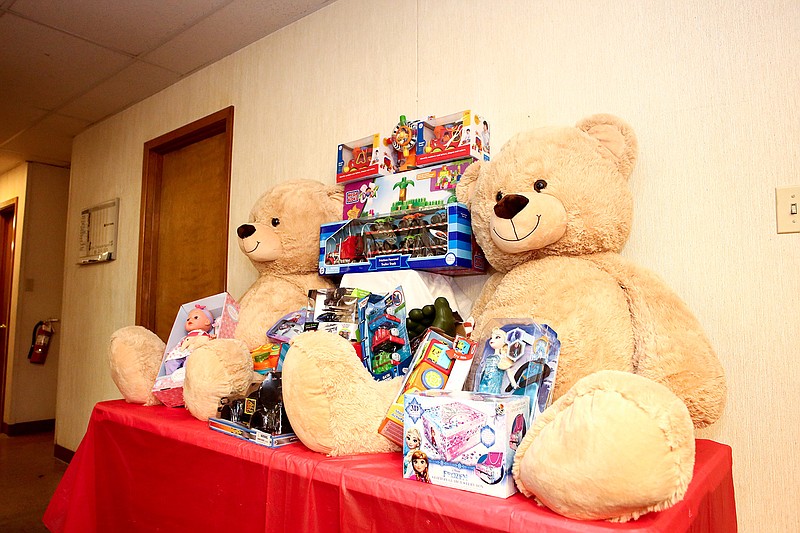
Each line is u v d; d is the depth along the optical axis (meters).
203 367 1.25
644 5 1.32
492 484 0.75
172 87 2.80
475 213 1.28
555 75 1.45
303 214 1.71
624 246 1.30
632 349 1.05
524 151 1.19
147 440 1.31
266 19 2.18
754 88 1.16
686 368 0.99
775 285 1.11
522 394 0.90
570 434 0.66
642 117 1.30
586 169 1.15
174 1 2.05
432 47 1.72
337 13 2.03
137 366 1.50
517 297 1.15
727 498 0.99
